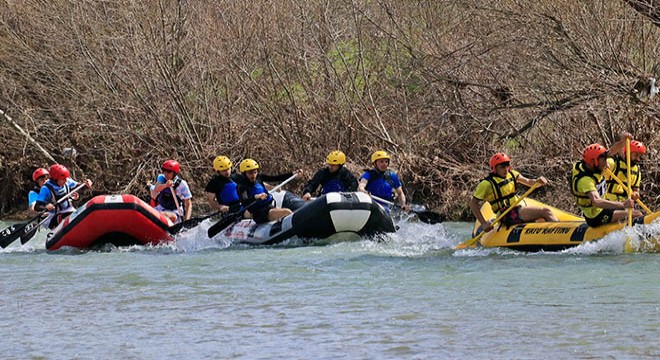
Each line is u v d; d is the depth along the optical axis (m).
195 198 41.53
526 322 15.90
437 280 20.08
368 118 40.88
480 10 36.31
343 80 42.22
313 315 16.92
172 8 43.06
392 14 40.50
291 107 41.53
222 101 42.78
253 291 19.44
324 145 41.38
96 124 42.00
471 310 16.95
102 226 27.09
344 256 24.11
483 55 36.53
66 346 15.08
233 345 14.94
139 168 41.59
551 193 35.84
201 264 23.44
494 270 21.03
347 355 14.19
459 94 37.22
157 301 18.62
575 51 33.97
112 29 43.06
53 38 43.34
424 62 38.47
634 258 21.70
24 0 44.31
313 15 42.22
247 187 28.28
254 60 42.38
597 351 14.03
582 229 23.09
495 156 24.14
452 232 31.48
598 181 22.73
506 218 24.53
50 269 23.27
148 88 42.09
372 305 17.64
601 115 35.00
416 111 40.06
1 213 44.53
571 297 17.81
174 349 14.77
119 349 14.85
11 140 44.00
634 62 34.94
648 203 33.41
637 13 34.03
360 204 26.73
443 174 37.47
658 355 13.77
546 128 36.72
